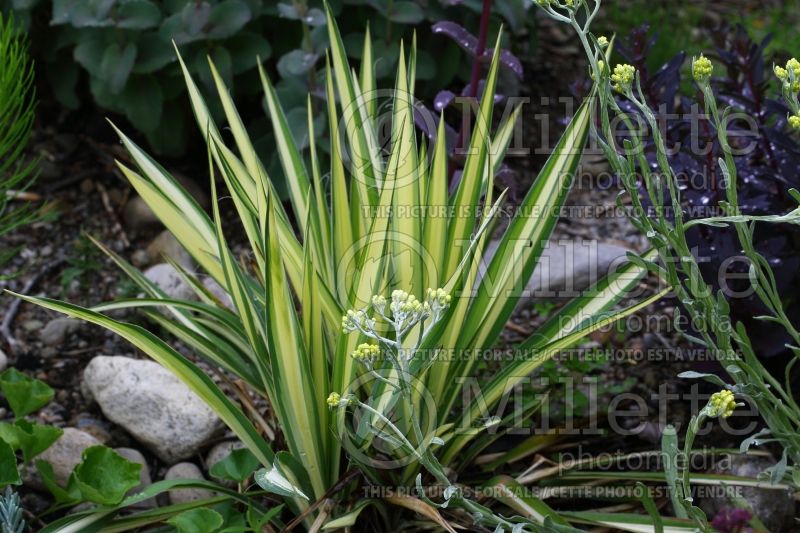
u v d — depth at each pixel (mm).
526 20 2949
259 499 2301
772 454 2385
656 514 2086
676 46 3152
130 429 2447
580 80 2479
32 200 2863
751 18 3338
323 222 2301
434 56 2883
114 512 2219
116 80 2732
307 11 2697
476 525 2207
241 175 2330
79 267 2750
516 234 2271
